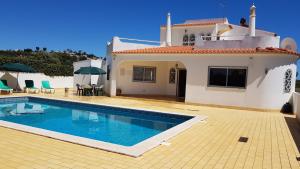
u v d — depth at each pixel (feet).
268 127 37.78
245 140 29.45
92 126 43.39
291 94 56.08
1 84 72.43
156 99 69.56
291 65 56.03
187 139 28.73
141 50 70.18
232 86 58.13
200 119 41.86
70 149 23.03
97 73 73.67
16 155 21.18
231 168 20.26
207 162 21.44
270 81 54.85
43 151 22.33
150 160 21.24
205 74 60.44
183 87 77.30
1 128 30.14
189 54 61.72
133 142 34.30
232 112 52.31
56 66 104.17
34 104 64.85
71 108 60.54
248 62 56.13
